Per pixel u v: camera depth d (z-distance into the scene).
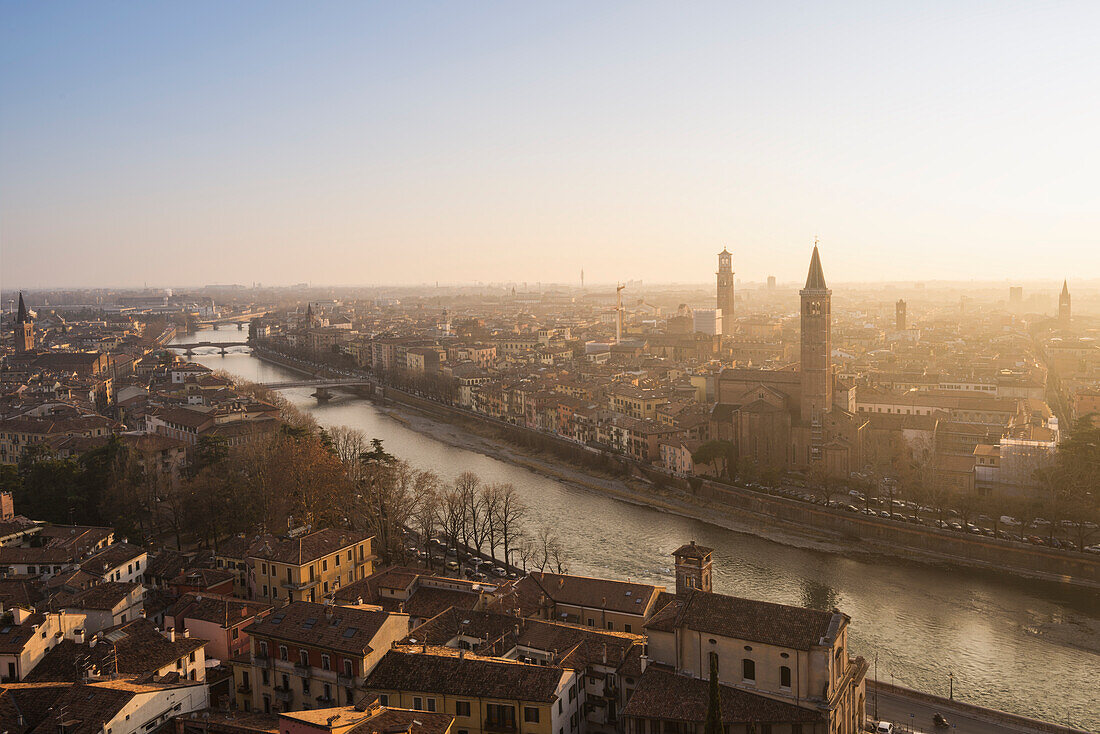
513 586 158.25
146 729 106.38
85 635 132.75
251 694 128.50
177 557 187.00
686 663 117.06
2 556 179.38
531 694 111.06
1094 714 147.38
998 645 176.00
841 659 114.75
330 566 172.12
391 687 115.31
